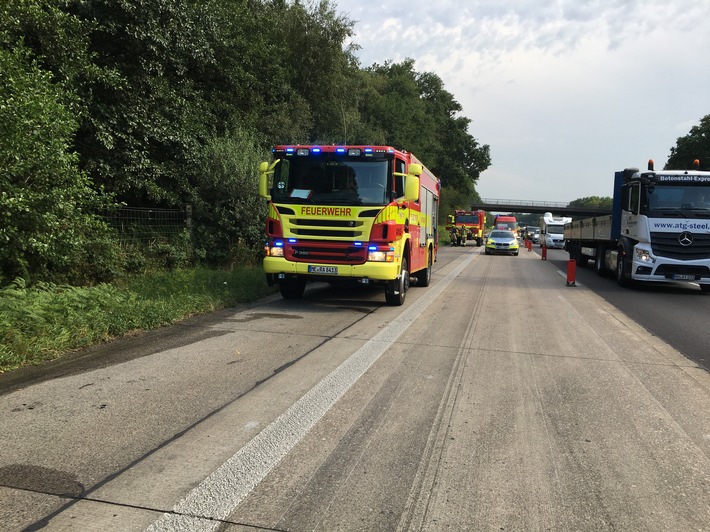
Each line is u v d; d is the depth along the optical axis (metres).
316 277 9.75
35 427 3.98
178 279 10.81
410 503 3.03
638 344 7.36
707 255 13.48
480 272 19.36
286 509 2.93
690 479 3.39
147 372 5.46
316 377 5.40
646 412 4.60
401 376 5.50
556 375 5.69
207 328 7.77
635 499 3.13
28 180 8.26
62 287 8.71
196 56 14.44
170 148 14.03
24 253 8.54
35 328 6.35
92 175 12.17
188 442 3.78
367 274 9.54
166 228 13.87
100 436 3.85
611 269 16.77
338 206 9.53
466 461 3.58
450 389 5.12
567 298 12.29
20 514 2.81
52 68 10.52
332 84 28.06
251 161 15.14
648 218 13.78
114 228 11.49
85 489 3.10
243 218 14.75
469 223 50.22
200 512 2.88
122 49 12.90
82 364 5.73
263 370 5.62
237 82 18.83
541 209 97.44
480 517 2.91
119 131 12.27
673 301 12.11
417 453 3.68
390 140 47.41
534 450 3.78
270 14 26.05
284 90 22.92
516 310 10.21
